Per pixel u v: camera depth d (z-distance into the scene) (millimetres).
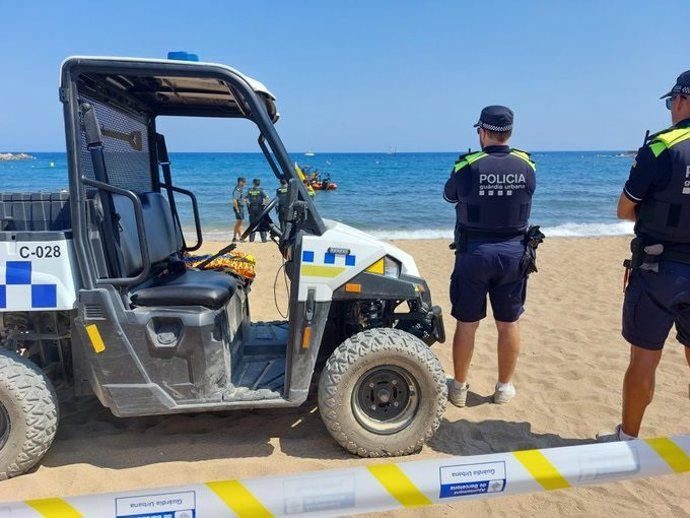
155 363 3197
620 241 13648
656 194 3008
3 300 3066
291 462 3311
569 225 18828
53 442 3525
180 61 3084
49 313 3320
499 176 3604
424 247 12500
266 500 1883
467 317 3926
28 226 3377
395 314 3832
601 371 4887
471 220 3738
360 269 3334
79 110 3115
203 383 3246
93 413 3959
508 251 3734
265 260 9992
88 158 3229
